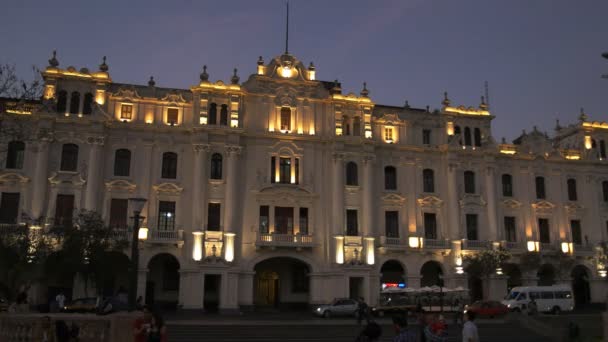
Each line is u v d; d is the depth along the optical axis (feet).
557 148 220.02
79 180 171.12
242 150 186.39
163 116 183.32
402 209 196.44
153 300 182.91
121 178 175.83
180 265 174.81
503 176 211.00
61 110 175.83
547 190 214.07
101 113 175.11
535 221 209.05
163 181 178.40
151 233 173.37
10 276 141.28
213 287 183.01
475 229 202.39
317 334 123.65
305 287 197.16
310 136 190.70
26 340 73.15
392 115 202.39
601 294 210.18
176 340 113.29
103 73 179.11
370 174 192.75
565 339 111.86
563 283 205.46
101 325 71.82
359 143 193.16
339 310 166.09
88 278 156.87
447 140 205.36
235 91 186.29
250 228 182.29
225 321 143.23
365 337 44.45
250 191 184.44
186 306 171.12
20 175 167.84
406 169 200.23
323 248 186.60
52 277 156.25
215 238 176.55
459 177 203.72
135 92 181.98
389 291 170.91
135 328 60.85
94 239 147.95
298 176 189.88
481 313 166.50
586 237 214.69
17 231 142.72
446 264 196.85
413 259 194.29
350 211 191.01
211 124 184.34
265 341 113.50
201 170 179.22
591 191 218.59
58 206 169.58
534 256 197.26
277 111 192.13
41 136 135.85
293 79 194.39
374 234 190.70
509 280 209.36
